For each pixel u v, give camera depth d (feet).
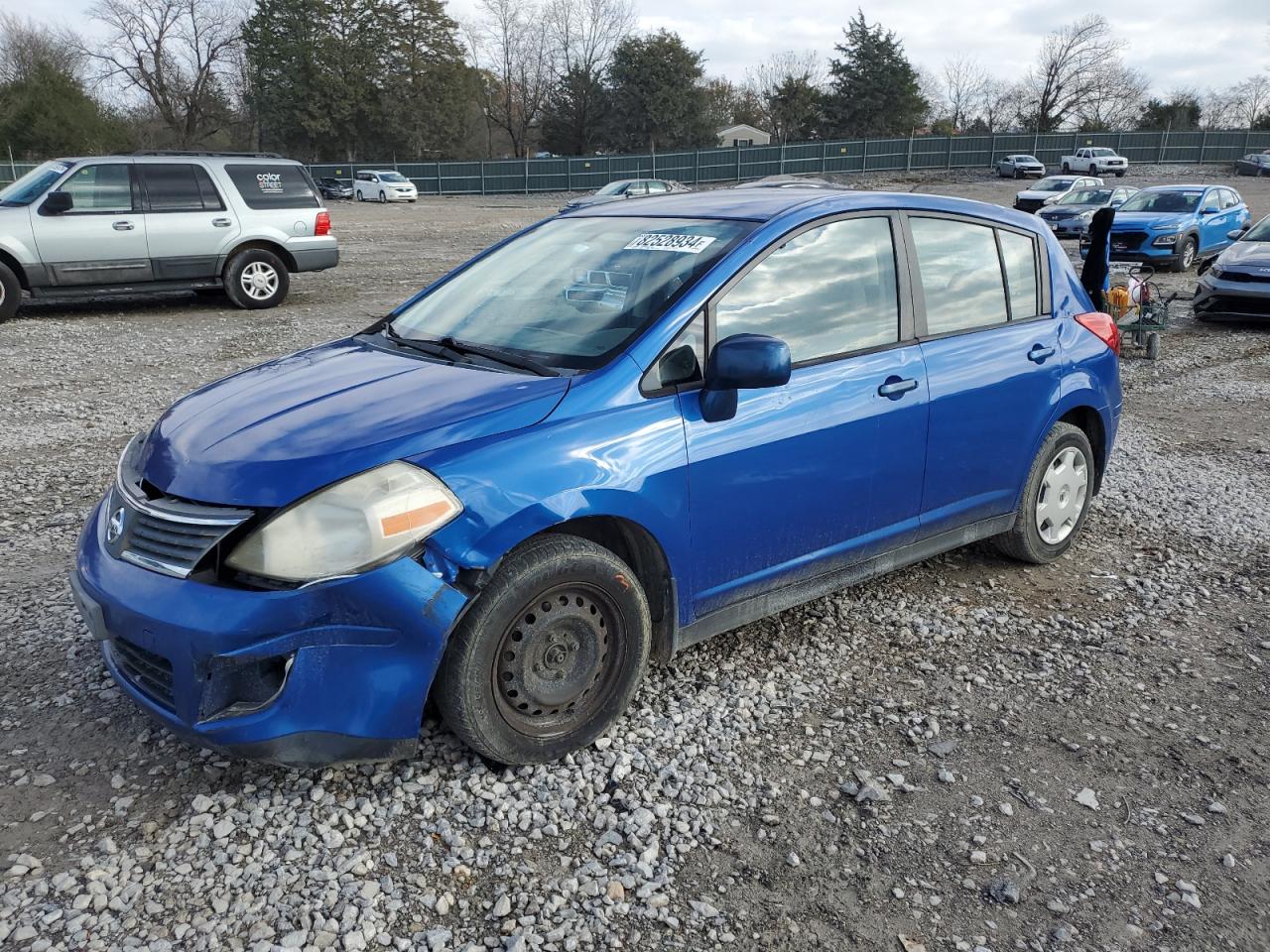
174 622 8.44
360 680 8.66
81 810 9.20
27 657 11.99
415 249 71.20
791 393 11.20
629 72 216.74
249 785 9.55
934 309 13.05
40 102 187.01
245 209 41.93
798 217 11.77
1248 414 26.99
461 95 226.99
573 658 9.92
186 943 7.68
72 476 19.72
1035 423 14.30
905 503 12.80
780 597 11.89
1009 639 13.17
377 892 8.25
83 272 39.06
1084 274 29.81
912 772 10.18
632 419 9.98
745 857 8.86
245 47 223.10
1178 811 9.65
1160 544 16.78
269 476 8.75
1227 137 178.81
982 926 8.12
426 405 9.68
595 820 9.24
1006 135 177.17
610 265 11.88
